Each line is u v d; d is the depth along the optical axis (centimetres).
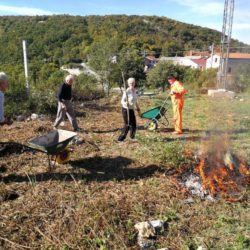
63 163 794
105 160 825
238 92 2252
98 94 2327
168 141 1011
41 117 1361
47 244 489
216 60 5491
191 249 493
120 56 3338
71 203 603
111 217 552
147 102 1930
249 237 518
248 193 649
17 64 2014
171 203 612
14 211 578
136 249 486
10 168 763
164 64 3666
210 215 580
